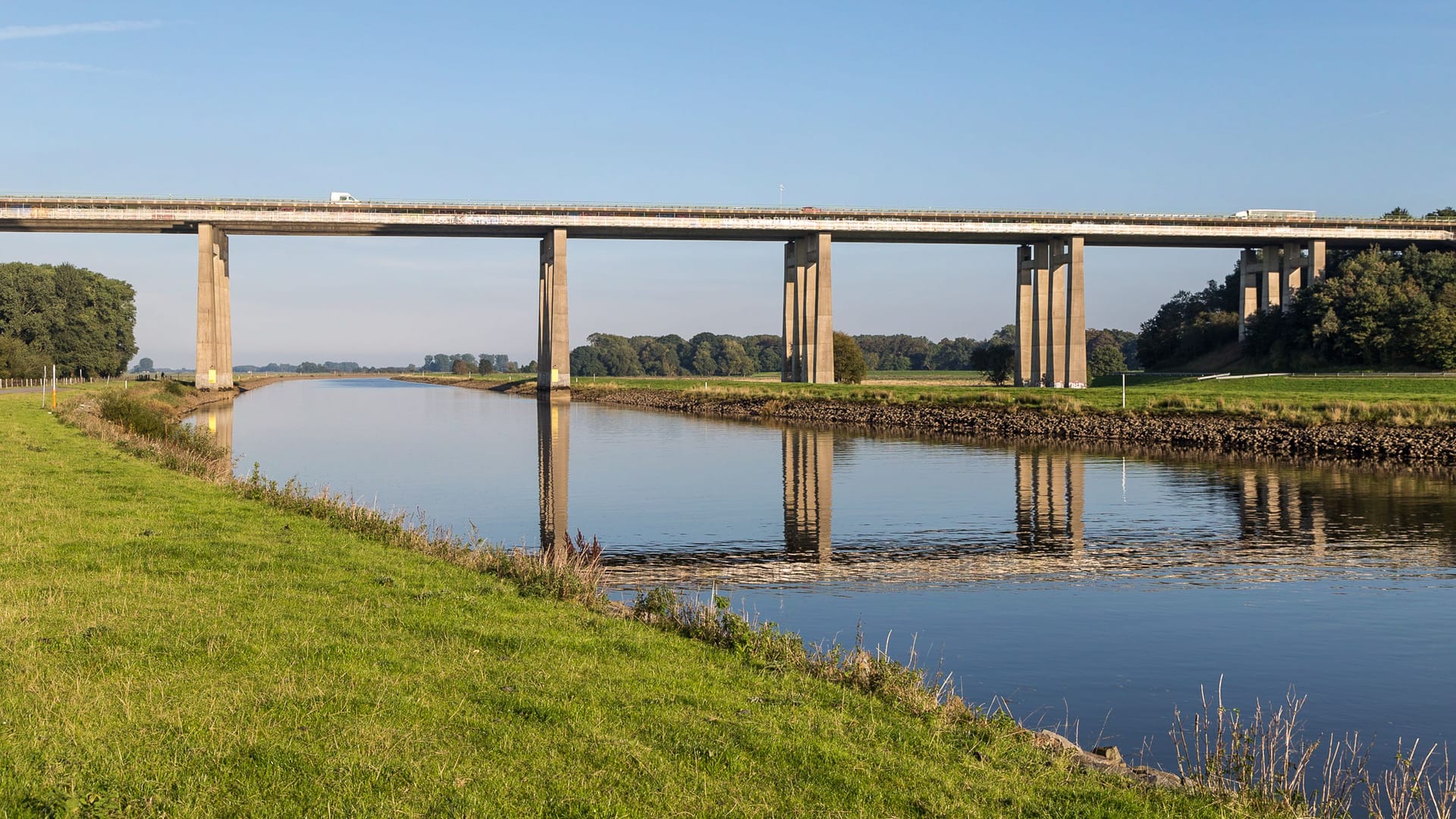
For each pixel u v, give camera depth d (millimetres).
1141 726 15109
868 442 69188
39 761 9094
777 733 10742
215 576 17500
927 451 62031
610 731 10523
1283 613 22469
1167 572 27094
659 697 11828
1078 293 144375
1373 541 31219
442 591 17234
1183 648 19609
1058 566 28125
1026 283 154625
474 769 9367
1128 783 10664
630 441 71062
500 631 14500
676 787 9172
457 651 13305
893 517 37000
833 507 39469
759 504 40562
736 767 9781
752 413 102438
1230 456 57750
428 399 150875
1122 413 76625
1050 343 147000
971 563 28547
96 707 10477
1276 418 66812
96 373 161125
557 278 142625
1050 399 89750
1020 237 147250
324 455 60094
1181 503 39656
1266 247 154750
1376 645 19875
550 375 149375
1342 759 13797
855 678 13695
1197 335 169375
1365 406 66312
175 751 9461
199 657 12352
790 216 144500
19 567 17203
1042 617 22172
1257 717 14297
